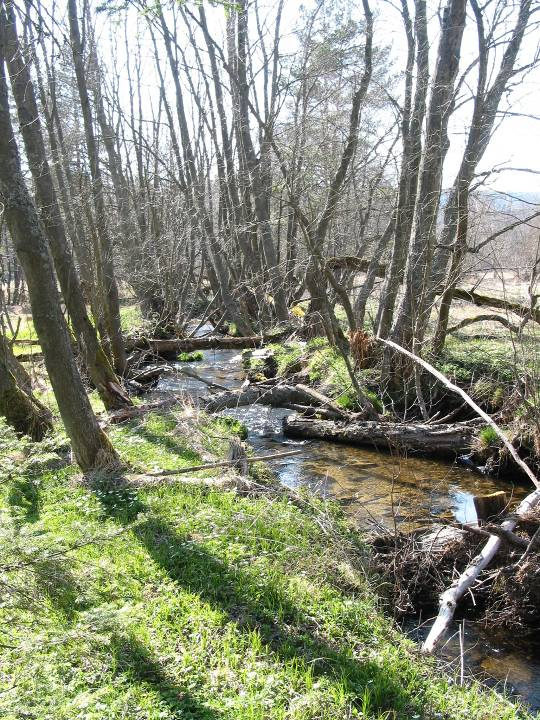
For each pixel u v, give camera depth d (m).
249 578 6.28
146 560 6.53
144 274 27.20
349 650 5.36
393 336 14.15
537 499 7.98
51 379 8.79
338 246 22.34
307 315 20.11
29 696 3.71
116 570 6.09
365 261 17.11
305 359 17.64
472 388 13.59
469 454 12.05
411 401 14.16
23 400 10.83
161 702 4.48
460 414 13.70
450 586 7.02
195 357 23.00
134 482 8.72
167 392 17.45
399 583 7.11
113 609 4.29
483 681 5.85
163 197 30.42
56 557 4.09
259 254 27.62
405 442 12.43
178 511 7.85
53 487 8.71
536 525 7.60
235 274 28.09
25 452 7.10
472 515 9.35
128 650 4.98
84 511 7.68
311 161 19.12
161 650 5.10
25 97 12.32
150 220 31.06
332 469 11.60
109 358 17.42
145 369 19.42
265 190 19.83
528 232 13.47
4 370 10.72
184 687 4.66
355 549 7.48
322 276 14.80
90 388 15.80
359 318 17.53
